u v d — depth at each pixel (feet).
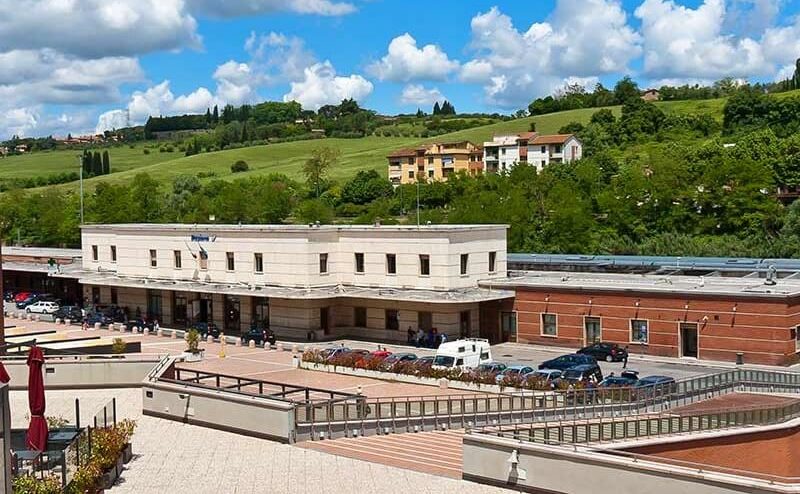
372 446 130.21
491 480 107.96
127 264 302.25
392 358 200.44
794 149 416.87
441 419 146.51
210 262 275.39
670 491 92.02
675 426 123.24
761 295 195.21
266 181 554.46
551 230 357.20
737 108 581.53
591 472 98.22
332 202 539.70
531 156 585.22
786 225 336.70
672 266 258.37
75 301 344.28
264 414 134.62
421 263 242.58
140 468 118.83
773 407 138.62
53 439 110.01
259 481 112.16
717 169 352.69
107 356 191.01
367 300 252.21
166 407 150.10
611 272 267.39
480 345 197.57
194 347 225.15
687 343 209.36
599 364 205.36
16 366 182.91
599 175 428.15
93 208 475.31
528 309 233.14
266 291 253.85
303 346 239.91
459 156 615.98
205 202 502.38
